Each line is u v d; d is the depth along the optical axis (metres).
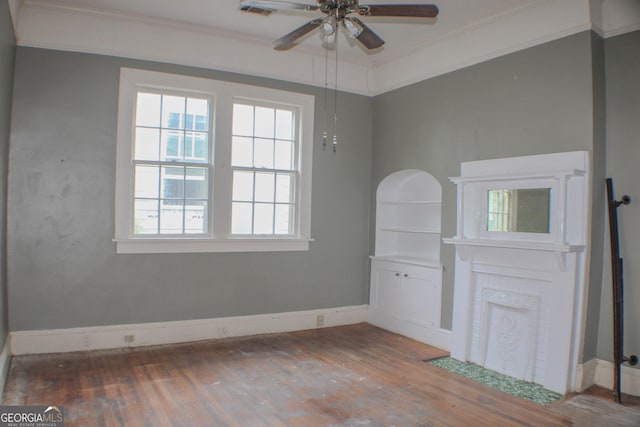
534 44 3.66
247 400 3.06
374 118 5.39
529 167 3.64
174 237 4.34
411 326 4.72
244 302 4.65
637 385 3.26
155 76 4.20
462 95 4.26
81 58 3.95
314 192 5.04
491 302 3.84
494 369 3.78
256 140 4.73
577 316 3.30
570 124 3.41
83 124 3.96
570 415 2.94
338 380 3.47
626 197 3.34
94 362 3.71
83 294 3.97
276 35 4.50
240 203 4.65
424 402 3.10
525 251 3.52
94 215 4.00
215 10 3.93
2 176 3.37
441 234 4.43
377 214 5.33
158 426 2.66
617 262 3.33
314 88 5.02
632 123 3.32
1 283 3.37
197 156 4.45
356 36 2.91
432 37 4.43
